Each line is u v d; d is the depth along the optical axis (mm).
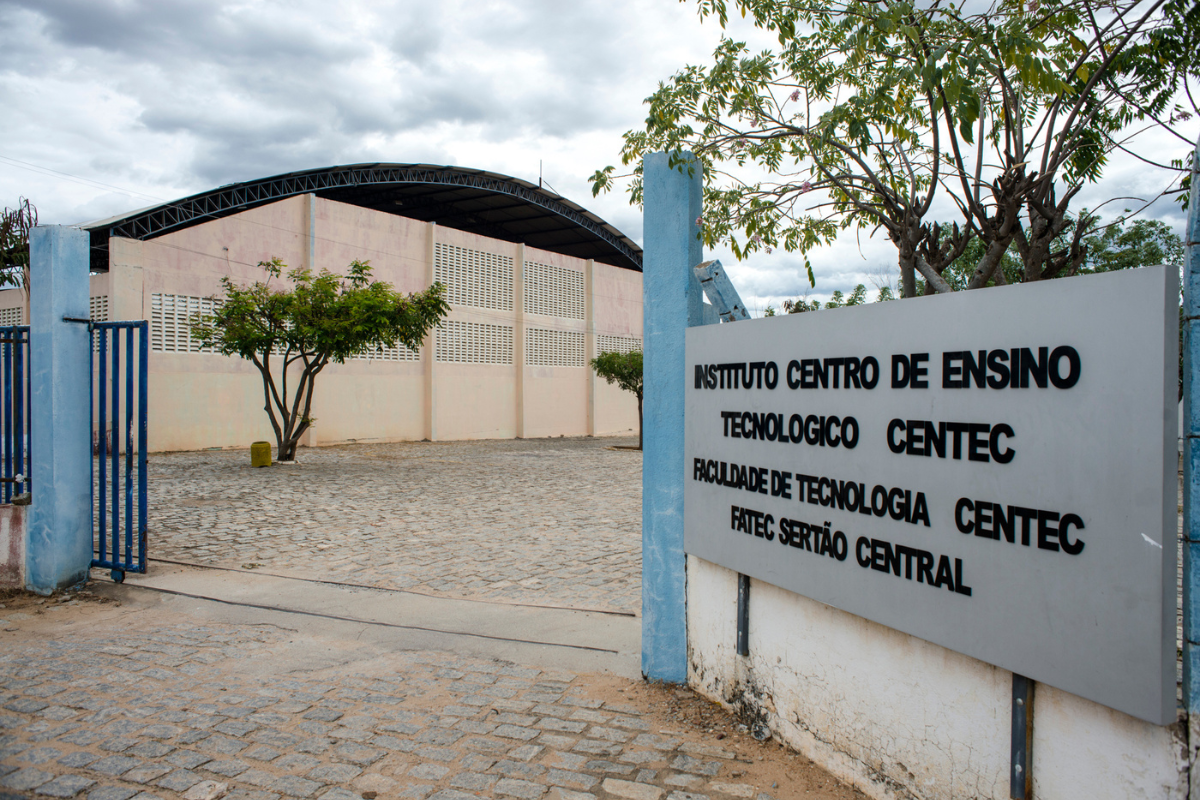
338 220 24953
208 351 21219
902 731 2596
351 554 7578
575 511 10945
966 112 2746
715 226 3822
